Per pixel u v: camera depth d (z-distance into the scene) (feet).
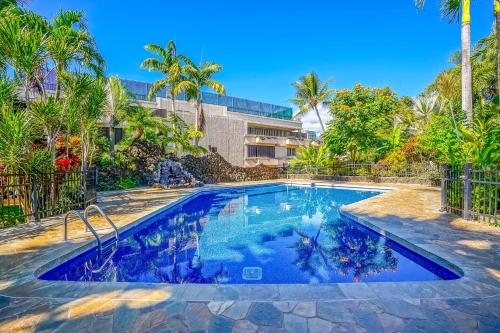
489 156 22.57
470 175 21.95
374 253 17.79
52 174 23.89
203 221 28.91
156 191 47.83
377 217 23.82
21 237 17.61
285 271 15.23
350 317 8.53
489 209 20.39
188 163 65.51
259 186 64.18
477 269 12.02
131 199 37.06
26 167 22.00
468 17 35.73
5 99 22.48
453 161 25.68
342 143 69.56
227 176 73.10
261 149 113.19
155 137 66.23
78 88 26.71
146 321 8.35
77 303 9.44
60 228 20.04
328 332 7.79
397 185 58.75
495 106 35.88
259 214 32.71
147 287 10.61
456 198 24.66
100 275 14.65
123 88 59.82
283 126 127.13
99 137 56.59
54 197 24.97
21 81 24.58
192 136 71.41
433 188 51.39
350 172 71.26
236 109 120.47
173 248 19.54
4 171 21.74
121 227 20.70
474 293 10.01
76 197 27.30
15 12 29.04
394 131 71.00
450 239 16.62
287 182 71.31
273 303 9.37
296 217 30.71
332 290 10.31
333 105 71.72
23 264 12.99
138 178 58.23
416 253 15.53
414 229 19.26
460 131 27.09
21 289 10.51
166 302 9.46
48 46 25.53
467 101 35.73
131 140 60.70
